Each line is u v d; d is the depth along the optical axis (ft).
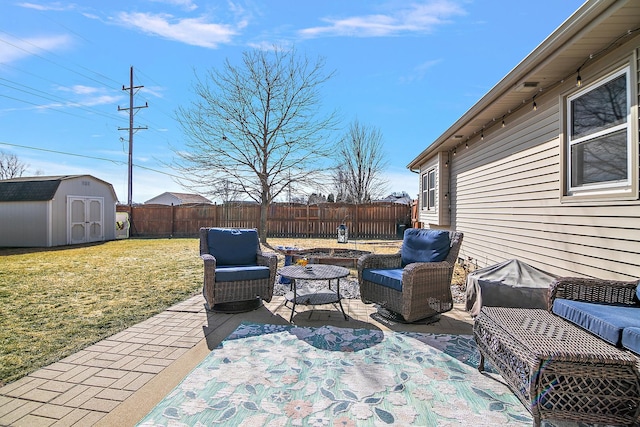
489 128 19.99
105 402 7.08
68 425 6.32
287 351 9.73
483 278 11.87
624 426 5.85
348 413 6.77
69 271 21.43
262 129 39.91
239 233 15.64
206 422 6.43
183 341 10.37
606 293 8.54
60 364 8.78
